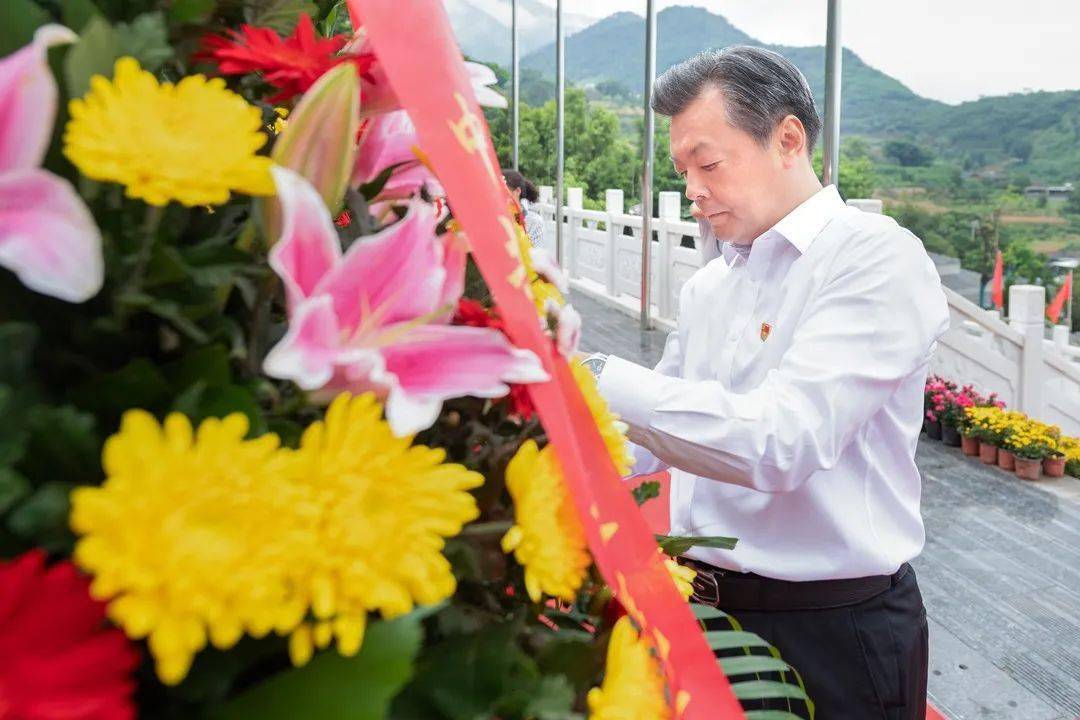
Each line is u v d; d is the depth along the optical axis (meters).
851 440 1.45
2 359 0.40
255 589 0.35
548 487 0.50
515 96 13.21
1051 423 7.03
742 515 1.55
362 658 0.40
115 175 0.38
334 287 0.43
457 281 0.54
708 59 1.54
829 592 1.52
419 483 0.41
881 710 1.53
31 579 0.34
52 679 0.34
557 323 0.58
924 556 4.36
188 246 0.49
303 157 0.48
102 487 0.36
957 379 6.87
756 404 1.36
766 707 1.42
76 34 0.45
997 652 3.48
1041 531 4.68
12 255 0.37
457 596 0.54
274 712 0.39
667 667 0.56
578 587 0.56
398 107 0.59
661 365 1.89
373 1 0.53
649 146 9.12
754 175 1.53
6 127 0.38
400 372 0.45
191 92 0.42
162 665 0.34
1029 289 6.67
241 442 0.39
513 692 0.45
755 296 1.61
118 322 0.43
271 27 0.63
